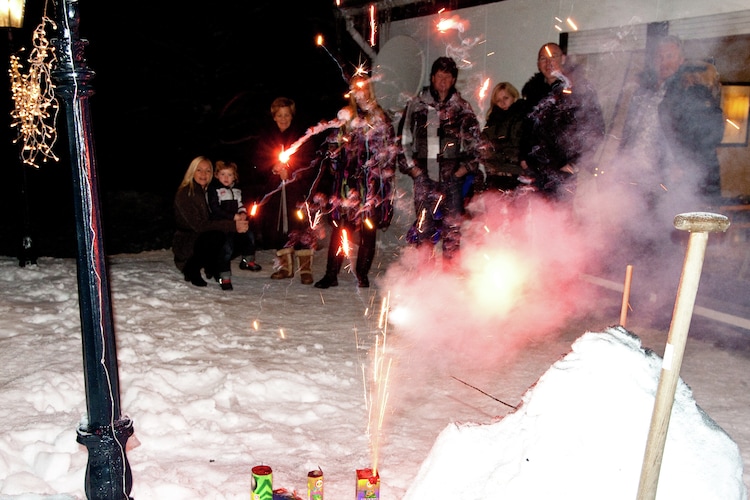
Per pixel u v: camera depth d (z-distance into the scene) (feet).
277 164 27.17
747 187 31.32
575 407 8.45
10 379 16.03
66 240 39.83
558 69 25.88
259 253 34.27
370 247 26.53
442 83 27.25
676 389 8.33
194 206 25.99
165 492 11.12
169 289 25.44
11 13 24.31
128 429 10.03
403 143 31.42
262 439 13.69
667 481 8.14
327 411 15.33
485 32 33.30
